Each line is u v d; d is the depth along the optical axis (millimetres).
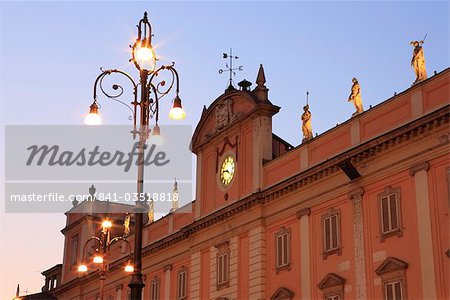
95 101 27031
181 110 27281
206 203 50594
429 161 33156
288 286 40844
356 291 35812
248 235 44812
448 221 31609
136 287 24109
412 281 32750
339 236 37875
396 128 34594
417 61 35188
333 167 38562
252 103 46750
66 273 77188
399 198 34500
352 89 39188
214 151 50812
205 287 48500
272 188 42844
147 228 60125
